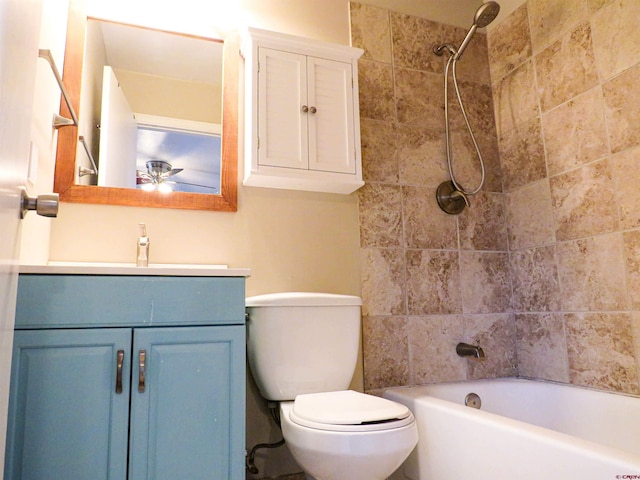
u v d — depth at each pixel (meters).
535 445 1.12
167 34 1.90
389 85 2.19
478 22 2.01
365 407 1.32
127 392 1.14
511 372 2.16
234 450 1.21
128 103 1.79
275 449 1.70
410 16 2.32
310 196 1.97
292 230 1.92
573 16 1.98
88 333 1.12
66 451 1.07
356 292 1.96
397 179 2.12
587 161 1.88
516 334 2.20
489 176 2.32
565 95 2.00
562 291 1.97
